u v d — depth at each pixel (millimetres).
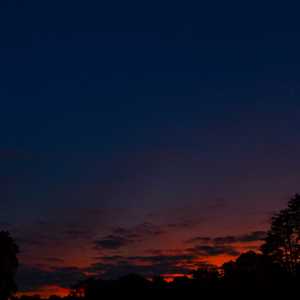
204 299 83438
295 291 73625
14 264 75375
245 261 87875
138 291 95750
